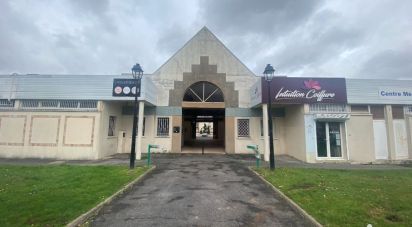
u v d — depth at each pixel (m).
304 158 14.25
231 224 5.21
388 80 14.99
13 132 14.45
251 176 10.09
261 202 6.74
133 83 14.40
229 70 18.33
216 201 6.75
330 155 14.37
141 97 14.39
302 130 14.57
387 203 6.33
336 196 6.92
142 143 17.44
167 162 13.44
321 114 14.05
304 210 5.87
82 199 6.40
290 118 16.58
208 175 10.17
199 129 67.69
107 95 14.35
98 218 5.44
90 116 14.36
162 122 17.77
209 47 18.52
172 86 18.05
